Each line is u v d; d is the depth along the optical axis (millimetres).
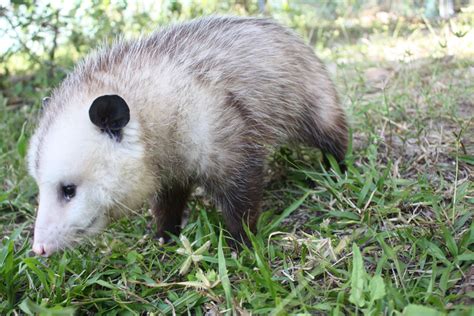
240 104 669
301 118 778
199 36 707
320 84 796
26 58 1222
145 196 637
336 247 574
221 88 659
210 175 662
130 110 612
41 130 608
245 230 619
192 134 641
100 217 606
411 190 679
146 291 573
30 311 530
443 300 484
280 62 740
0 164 918
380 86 1031
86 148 582
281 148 829
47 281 597
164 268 619
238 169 661
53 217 583
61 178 581
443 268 534
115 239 666
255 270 570
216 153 647
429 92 963
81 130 586
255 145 677
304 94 772
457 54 1107
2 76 1212
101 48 731
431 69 1082
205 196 788
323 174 728
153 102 628
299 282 541
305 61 782
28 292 594
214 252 640
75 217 585
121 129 591
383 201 661
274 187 805
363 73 1116
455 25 1245
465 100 944
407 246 581
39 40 1122
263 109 704
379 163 788
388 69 1183
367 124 895
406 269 544
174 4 1234
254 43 727
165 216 730
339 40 1542
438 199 641
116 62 666
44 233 580
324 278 554
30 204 831
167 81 641
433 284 508
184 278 602
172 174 666
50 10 1113
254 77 699
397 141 850
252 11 1395
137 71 648
